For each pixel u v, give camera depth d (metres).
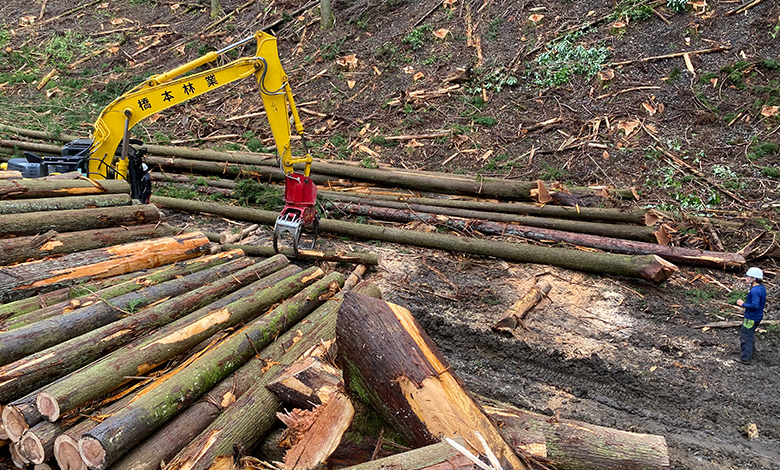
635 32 12.62
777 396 5.72
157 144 13.08
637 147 10.60
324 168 10.89
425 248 8.98
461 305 7.41
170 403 3.93
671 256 8.20
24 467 3.82
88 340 4.31
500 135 11.79
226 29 18.22
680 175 9.88
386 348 3.68
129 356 4.18
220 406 4.25
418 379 3.57
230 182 11.00
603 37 12.83
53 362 4.03
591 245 8.62
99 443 3.40
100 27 20.27
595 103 11.74
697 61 11.65
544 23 13.77
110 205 6.80
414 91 13.38
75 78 17.80
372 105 13.67
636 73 11.91
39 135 13.16
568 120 11.59
